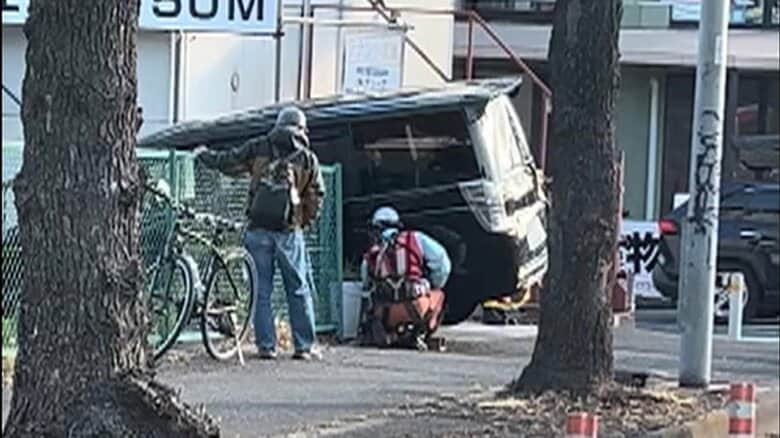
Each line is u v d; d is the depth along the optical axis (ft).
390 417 51.65
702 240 62.80
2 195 54.29
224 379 58.23
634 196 143.64
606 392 55.93
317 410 52.39
